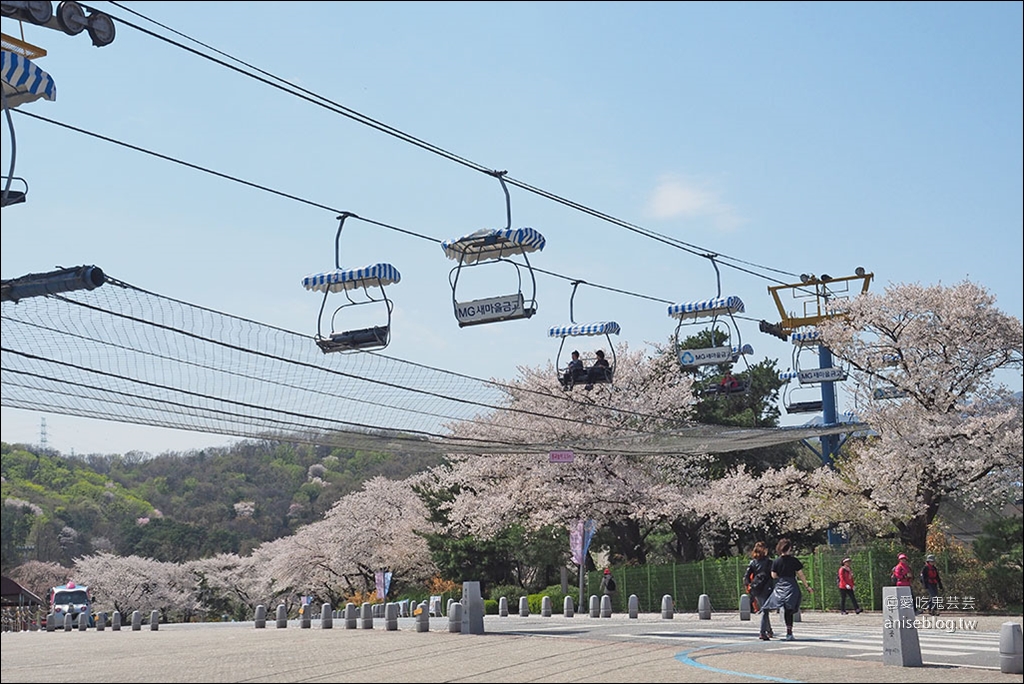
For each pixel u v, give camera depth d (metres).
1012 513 43.59
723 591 43.81
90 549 131.25
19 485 145.25
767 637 21.33
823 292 48.00
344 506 78.75
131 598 98.00
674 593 46.28
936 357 40.22
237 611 102.75
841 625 29.02
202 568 102.81
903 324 40.38
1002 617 32.62
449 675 14.60
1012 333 39.66
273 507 154.88
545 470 49.81
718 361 33.00
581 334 30.88
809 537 56.81
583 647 19.52
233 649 21.06
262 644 22.55
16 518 116.31
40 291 15.79
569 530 50.59
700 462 56.06
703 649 19.05
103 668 16.95
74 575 100.94
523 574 61.97
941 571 37.25
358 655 18.58
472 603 25.00
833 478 42.88
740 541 59.75
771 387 62.47
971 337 39.62
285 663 17.12
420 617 26.38
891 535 42.38
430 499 61.91
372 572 77.06
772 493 47.72
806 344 46.50
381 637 24.11
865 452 41.00
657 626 29.20
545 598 39.19
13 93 15.70
